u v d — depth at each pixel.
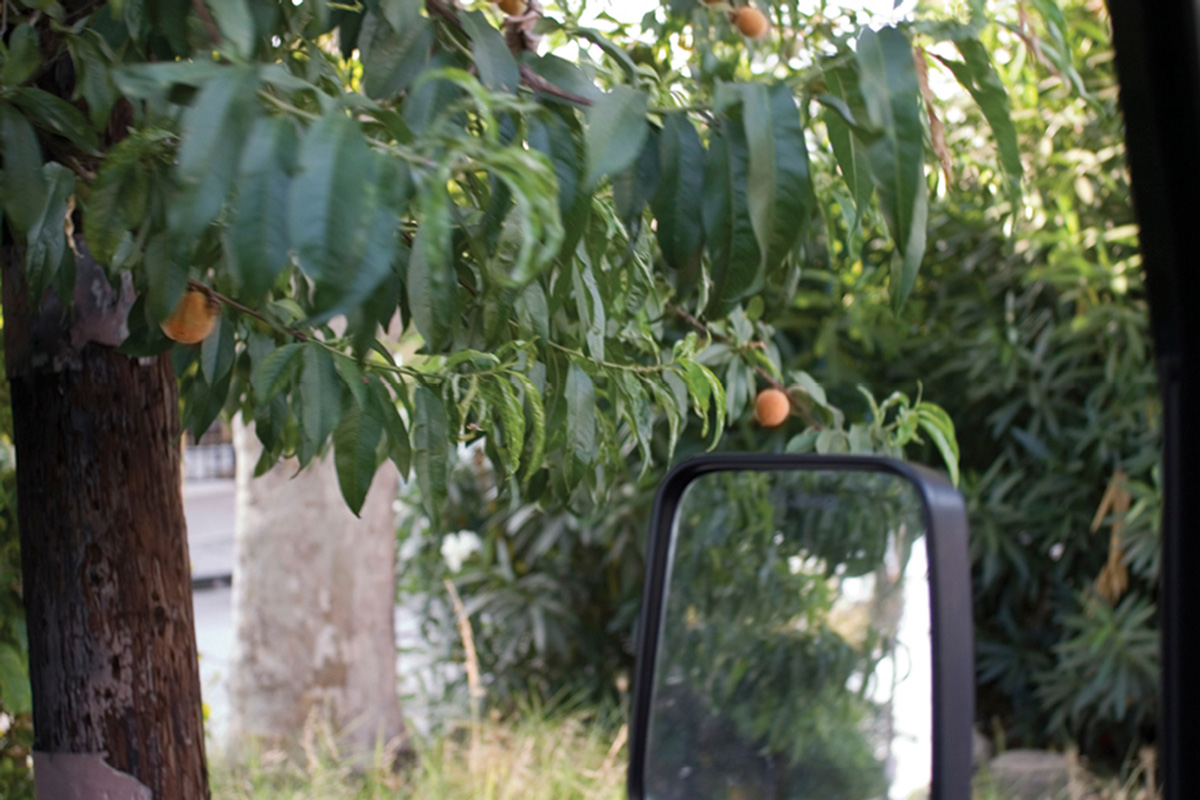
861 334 4.46
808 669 1.39
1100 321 4.07
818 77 0.99
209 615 8.37
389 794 3.88
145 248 1.09
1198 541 0.87
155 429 1.56
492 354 1.23
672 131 0.99
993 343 4.53
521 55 1.13
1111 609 4.25
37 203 1.01
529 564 5.49
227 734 4.37
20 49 1.03
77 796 1.49
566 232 1.01
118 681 1.50
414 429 1.21
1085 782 4.28
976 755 4.46
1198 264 0.87
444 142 0.76
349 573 4.38
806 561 1.43
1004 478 4.86
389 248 0.71
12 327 1.52
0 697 2.16
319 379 1.10
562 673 5.41
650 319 1.90
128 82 0.73
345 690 4.35
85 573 1.49
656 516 1.55
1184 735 0.86
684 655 1.53
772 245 0.90
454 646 5.45
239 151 0.72
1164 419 0.90
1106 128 3.64
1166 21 0.85
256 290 0.71
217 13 0.79
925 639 1.15
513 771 3.88
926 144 1.33
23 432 1.52
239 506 4.43
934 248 4.70
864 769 1.24
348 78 1.78
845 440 2.17
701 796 1.48
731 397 2.07
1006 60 2.11
